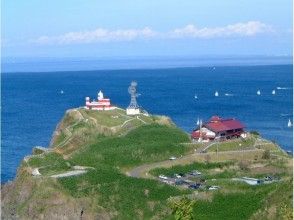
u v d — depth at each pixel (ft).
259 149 636.07
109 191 484.33
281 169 570.05
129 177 513.04
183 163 585.22
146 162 585.22
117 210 467.52
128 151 599.57
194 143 640.17
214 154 607.37
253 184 493.36
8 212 517.55
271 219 376.27
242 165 587.27
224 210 430.20
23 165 573.74
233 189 474.08
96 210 466.70
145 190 488.44
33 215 482.69
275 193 413.80
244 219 410.11
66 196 480.23
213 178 539.29
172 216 421.18
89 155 593.01
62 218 469.16
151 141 649.20
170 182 523.29
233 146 643.04
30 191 510.99
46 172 539.29
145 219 453.58
